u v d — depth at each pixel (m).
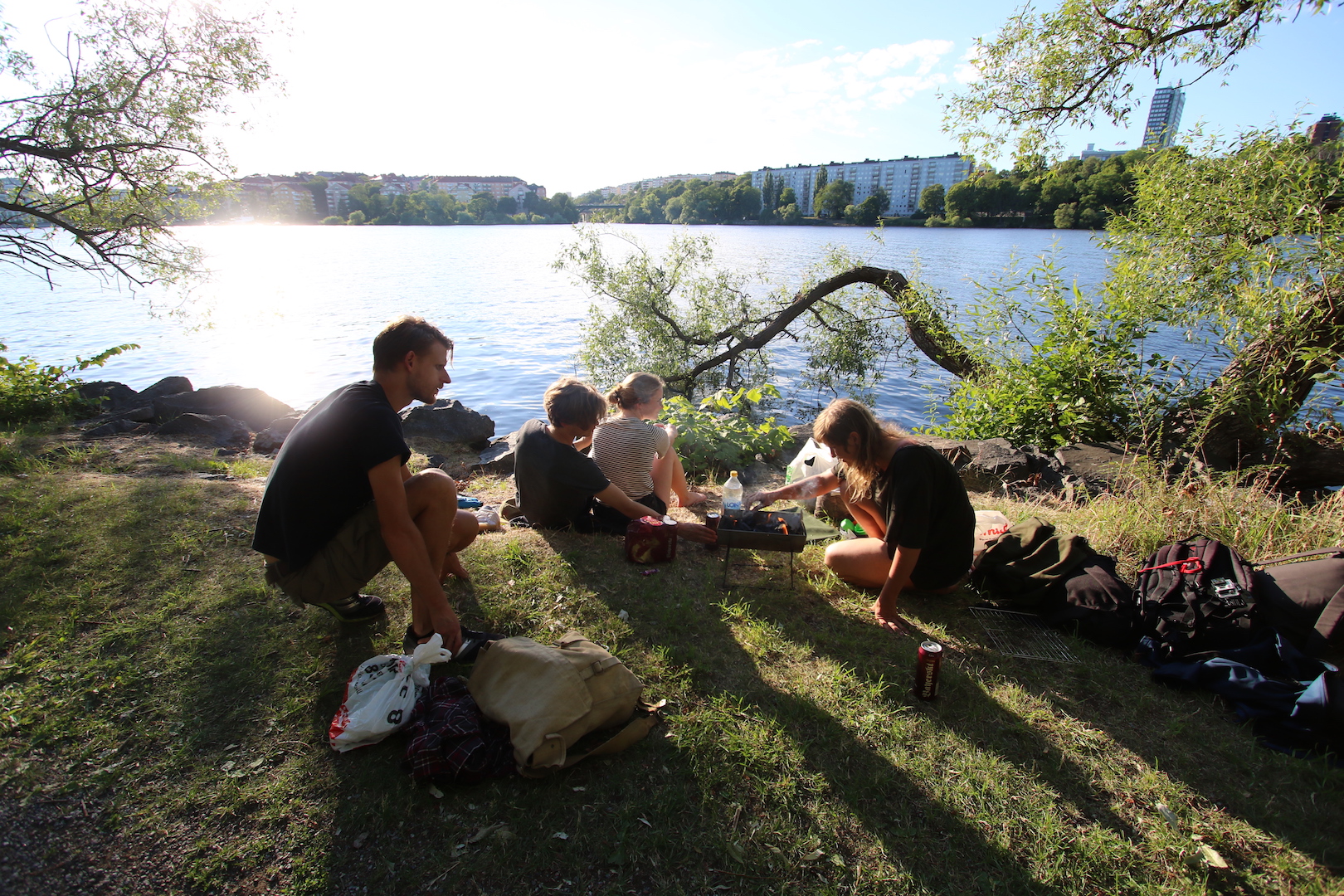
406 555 2.43
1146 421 6.84
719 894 1.84
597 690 2.33
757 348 12.99
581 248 13.93
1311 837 2.08
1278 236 7.61
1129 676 2.87
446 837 1.97
